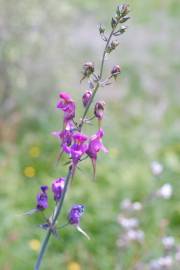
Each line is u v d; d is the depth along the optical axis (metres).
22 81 9.37
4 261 6.30
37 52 9.45
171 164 8.44
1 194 7.52
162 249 6.46
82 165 8.06
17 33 9.12
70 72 10.13
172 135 9.65
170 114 10.68
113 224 6.98
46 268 6.39
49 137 8.86
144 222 7.06
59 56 9.75
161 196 6.36
